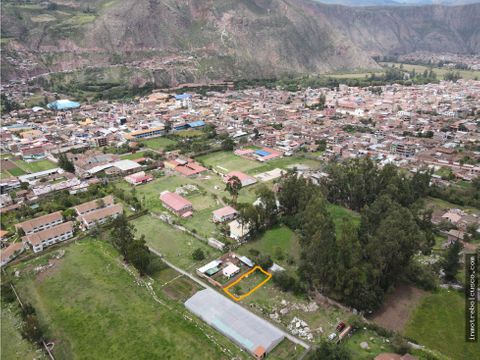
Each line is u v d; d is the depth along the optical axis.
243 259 120.94
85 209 152.62
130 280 112.06
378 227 119.06
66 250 128.38
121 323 95.12
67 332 92.94
